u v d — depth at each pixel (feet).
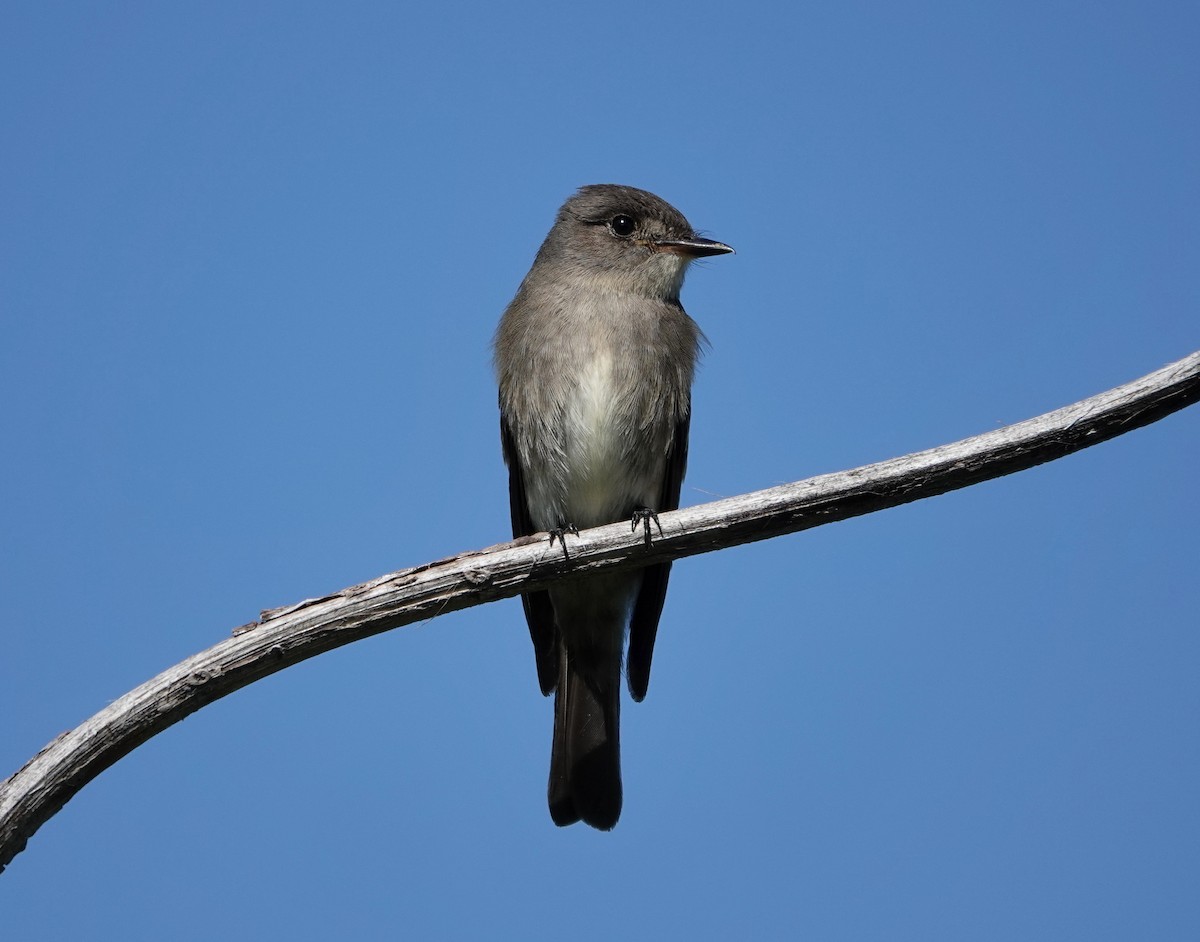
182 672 23.20
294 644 23.86
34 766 22.15
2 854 21.63
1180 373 22.63
